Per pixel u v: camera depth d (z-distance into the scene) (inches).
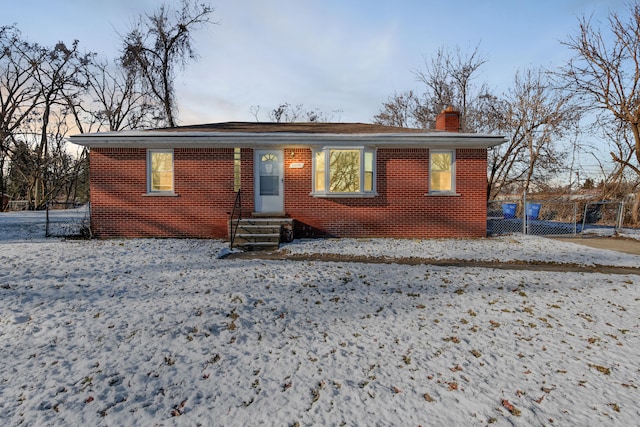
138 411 116.4
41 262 294.0
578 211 813.9
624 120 704.4
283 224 422.0
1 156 1230.3
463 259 343.6
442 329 182.7
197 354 153.3
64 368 139.9
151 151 450.9
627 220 735.1
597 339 172.7
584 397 126.0
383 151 458.0
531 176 911.0
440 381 135.2
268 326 182.7
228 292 228.4
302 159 456.4
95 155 443.5
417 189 459.2
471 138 438.9
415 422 112.0
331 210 458.6
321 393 127.0
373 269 297.6
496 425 110.5
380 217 459.8
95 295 220.4
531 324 189.8
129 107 1318.9
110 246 376.5
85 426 109.0
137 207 446.3
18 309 195.2
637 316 201.9
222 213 450.6
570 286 257.6
